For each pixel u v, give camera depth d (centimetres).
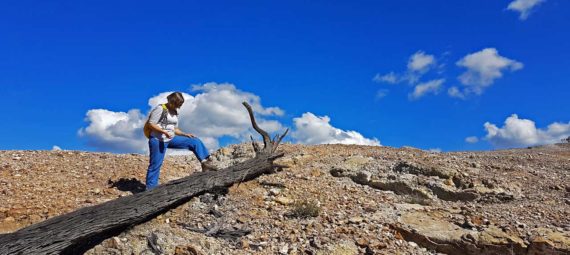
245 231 618
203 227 627
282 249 585
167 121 725
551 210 708
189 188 670
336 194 770
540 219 672
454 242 612
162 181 840
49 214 624
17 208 631
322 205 714
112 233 581
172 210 657
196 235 602
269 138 862
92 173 830
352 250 586
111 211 562
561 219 672
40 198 680
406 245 617
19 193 693
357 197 763
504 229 627
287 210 690
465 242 608
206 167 769
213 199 702
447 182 815
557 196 778
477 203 764
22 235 491
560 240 588
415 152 1082
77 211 546
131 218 582
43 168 834
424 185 817
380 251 590
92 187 756
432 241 618
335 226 643
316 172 866
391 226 650
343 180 852
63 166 860
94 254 548
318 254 571
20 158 891
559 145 1582
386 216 682
